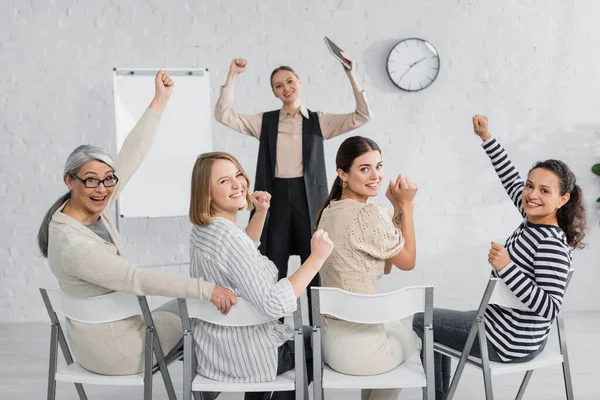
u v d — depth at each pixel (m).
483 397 2.95
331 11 4.36
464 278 4.54
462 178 4.49
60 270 2.03
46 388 3.10
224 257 1.91
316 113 3.68
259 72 4.38
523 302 2.04
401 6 4.38
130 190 4.08
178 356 2.24
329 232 2.13
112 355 2.05
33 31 4.29
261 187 3.62
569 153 4.48
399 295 1.93
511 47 4.42
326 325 2.13
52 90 4.32
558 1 4.39
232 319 1.93
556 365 3.37
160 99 2.54
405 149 4.46
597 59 4.43
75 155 2.10
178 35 4.34
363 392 2.44
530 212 2.20
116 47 4.32
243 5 4.34
